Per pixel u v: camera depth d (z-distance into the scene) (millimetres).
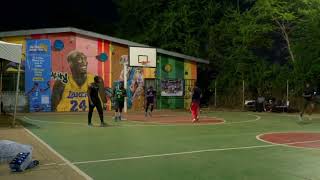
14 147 9172
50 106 28516
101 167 8703
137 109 31000
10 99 27656
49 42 28562
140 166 8812
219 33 34469
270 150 10992
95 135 14211
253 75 32000
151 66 29641
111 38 29984
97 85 17594
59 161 9312
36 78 28250
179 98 32562
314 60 28438
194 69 33188
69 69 29000
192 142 12492
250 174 8047
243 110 30062
